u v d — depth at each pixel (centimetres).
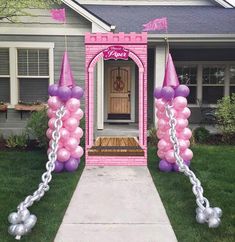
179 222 462
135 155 805
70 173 729
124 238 415
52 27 1084
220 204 529
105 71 1410
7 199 551
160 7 1562
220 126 1088
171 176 702
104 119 1420
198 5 1573
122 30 1284
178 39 1174
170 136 670
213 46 1305
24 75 1094
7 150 958
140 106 808
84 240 409
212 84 1440
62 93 723
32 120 937
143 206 525
